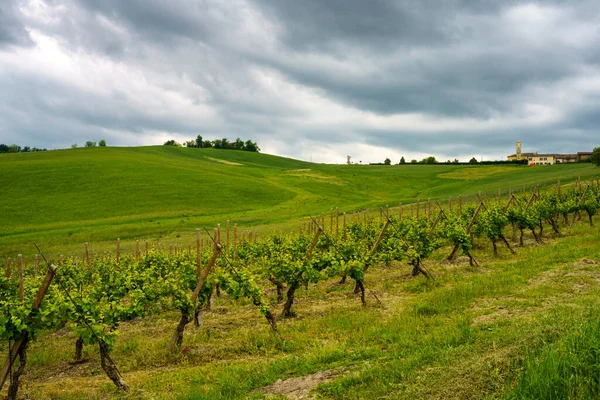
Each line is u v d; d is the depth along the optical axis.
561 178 67.75
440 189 81.06
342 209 59.06
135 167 81.25
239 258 23.16
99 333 9.47
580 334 6.49
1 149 195.38
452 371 6.68
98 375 10.70
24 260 33.53
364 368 8.27
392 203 65.19
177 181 72.94
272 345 11.08
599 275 14.18
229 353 10.98
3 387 10.26
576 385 5.43
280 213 57.31
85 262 27.23
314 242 16.16
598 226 27.58
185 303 11.87
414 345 9.20
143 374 10.15
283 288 18.77
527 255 19.88
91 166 79.00
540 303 11.58
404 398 6.30
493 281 14.66
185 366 10.50
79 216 52.19
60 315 10.42
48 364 11.88
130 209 56.00
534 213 24.44
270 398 7.55
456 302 12.65
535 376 5.54
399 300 14.56
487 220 21.92
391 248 19.19
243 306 16.58
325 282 19.67
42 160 87.06
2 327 9.16
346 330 11.49
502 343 7.61
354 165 150.00
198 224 48.06
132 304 12.56
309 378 8.34
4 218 50.47
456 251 21.27
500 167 109.44
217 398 7.84
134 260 24.55
